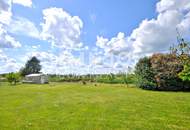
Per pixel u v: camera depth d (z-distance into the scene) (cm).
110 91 3394
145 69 3828
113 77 6425
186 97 2369
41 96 2673
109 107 1678
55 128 1058
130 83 5409
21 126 1102
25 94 2972
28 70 11569
